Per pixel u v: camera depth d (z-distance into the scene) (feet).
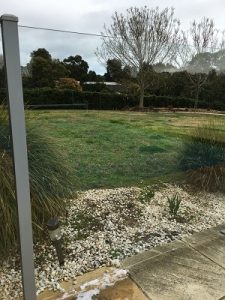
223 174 11.12
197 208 9.41
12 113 3.70
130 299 5.09
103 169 12.65
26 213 4.02
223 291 5.34
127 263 6.17
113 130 22.54
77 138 18.75
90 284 5.48
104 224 7.93
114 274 5.77
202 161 11.19
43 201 7.09
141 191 10.34
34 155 7.37
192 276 5.74
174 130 21.29
